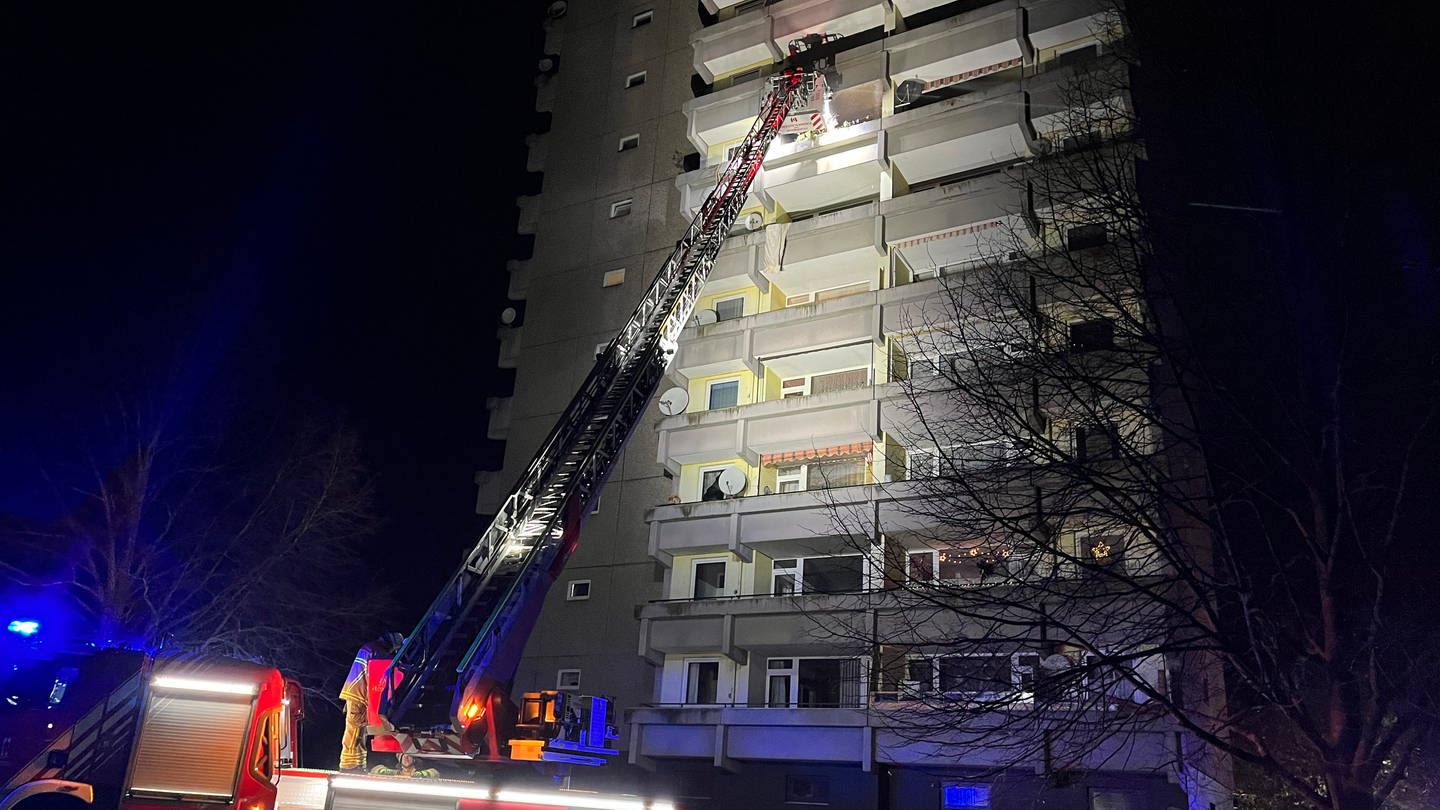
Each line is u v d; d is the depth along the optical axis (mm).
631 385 21656
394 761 12852
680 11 33156
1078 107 20969
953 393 15680
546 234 31766
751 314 27031
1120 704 12070
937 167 26281
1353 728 10211
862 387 23188
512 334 30688
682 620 22656
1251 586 10898
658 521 24109
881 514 21109
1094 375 12828
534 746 12422
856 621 20297
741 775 21469
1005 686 12016
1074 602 11852
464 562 16594
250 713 10234
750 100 28859
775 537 22359
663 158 30828
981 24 26219
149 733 10047
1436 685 10641
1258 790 15188
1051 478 14164
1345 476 12172
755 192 27500
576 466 19172
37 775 10664
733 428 24406
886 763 19469
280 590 24391
